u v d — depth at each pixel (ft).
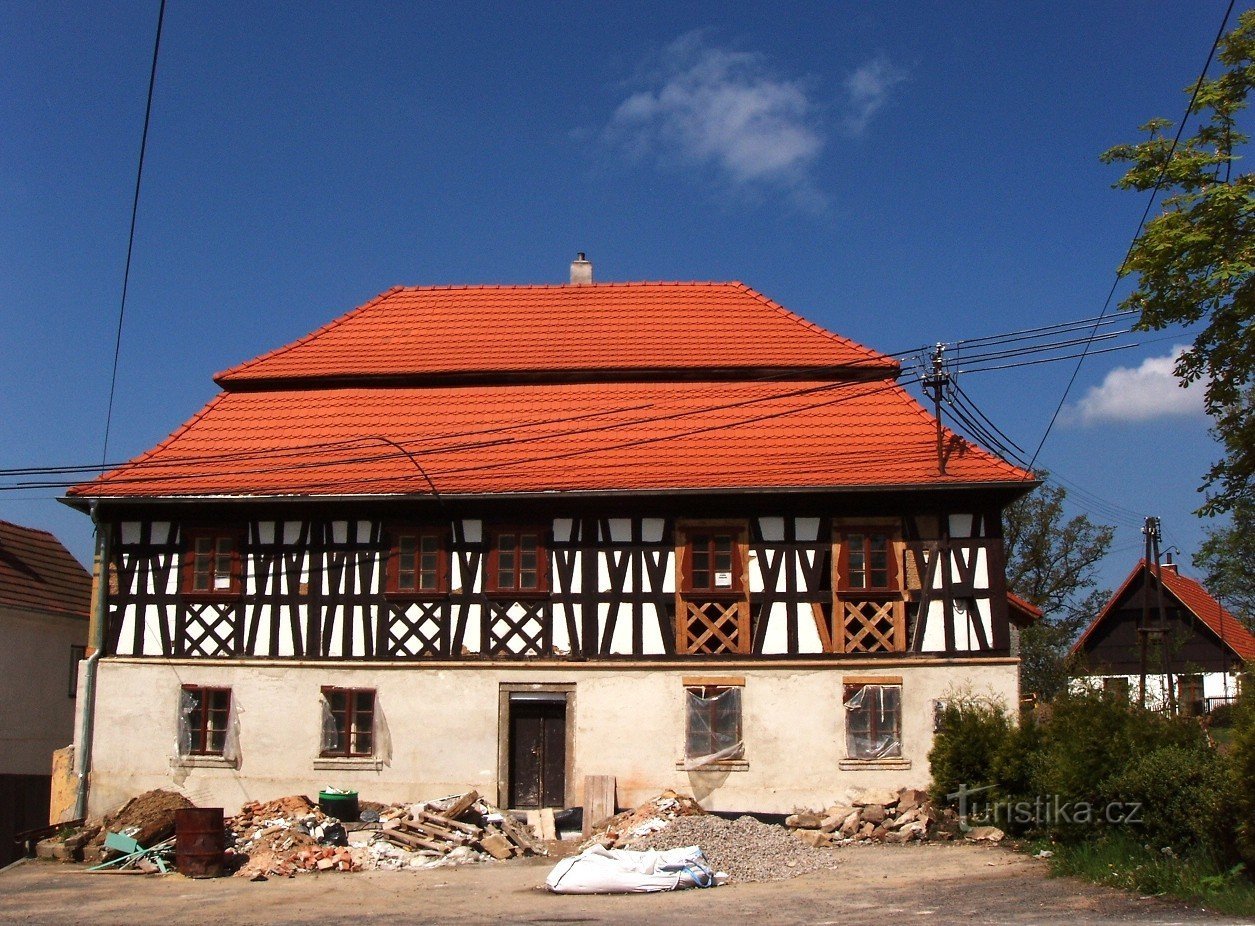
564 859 54.85
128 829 65.36
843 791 66.69
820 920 41.91
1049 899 43.42
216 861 59.26
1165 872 43.42
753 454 71.46
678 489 68.33
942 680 67.41
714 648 68.80
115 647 71.72
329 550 71.46
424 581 70.79
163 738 70.49
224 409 78.79
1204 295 55.77
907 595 68.33
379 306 88.02
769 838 57.93
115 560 72.59
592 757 67.97
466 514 71.00
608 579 69.62
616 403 76.18
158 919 47.78
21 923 47.42
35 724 83.76
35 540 92.43
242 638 71.10
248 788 69.62
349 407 77.87
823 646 68.08
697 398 76.07
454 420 75.87
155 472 73.31
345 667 70.13
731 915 43.75
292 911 48.73
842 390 75.61
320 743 69.56
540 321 84.94
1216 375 58.23
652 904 47.24
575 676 68.85
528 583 70.28
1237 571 110.83
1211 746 49.96
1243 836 41.45
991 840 59.41
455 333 84.12
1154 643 125.70
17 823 80.48
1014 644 84.33
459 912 46.91
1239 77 56.75
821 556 68.95
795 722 67.56
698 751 67.56
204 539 72.43
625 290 88.02
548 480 70.28
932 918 40.98
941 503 68.85
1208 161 56.54
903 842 60.95
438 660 69.67
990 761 62.23
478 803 65.67
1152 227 56.29
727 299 86.38
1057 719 58.90
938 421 68.49
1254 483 61.21
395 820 64.54
